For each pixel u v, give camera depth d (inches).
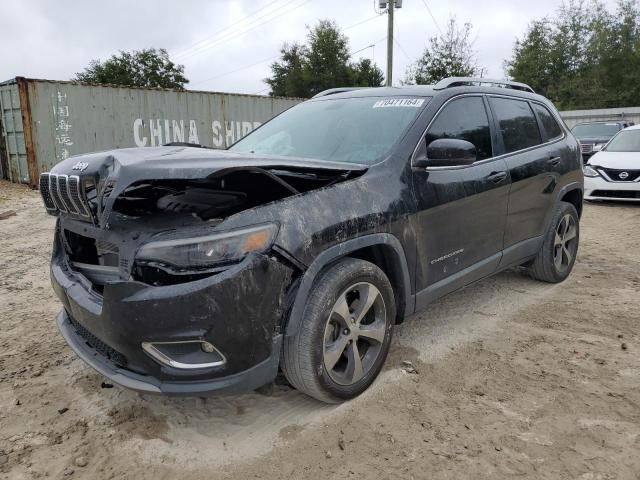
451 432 105.0
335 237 104.7
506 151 162.2
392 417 110.0
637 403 114.7
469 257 145.9
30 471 94.4
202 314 88.8
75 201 98.4
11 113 513.3
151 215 101.9
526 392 120.0
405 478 92.0
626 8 1697.8
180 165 89.0
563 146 191.6
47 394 120.6
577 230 203.9
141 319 89.7
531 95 188.9
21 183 524.7
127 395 120.0
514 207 161.9
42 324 163.8
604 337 149.8
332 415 111.1
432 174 131.7
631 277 207.5
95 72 1980.8
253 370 95.9
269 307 95.1
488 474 92.7
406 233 121.8
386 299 118.4
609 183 387.5
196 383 93.7
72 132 512.4
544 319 163.9
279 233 96.7
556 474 92.6
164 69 2054.6
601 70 1718.8
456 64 1294.3
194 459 98.1
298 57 2315.5
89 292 103.5
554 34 1796.3
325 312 104.0
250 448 101.1
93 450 100.4
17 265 237.8
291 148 144.9
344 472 93.8
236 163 94.5
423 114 136.3
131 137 549.3
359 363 114.7
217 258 90.7
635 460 96.0
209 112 601.3
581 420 108.6
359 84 2191.2
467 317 166.2
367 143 133.8
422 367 132.2
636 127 432.5
